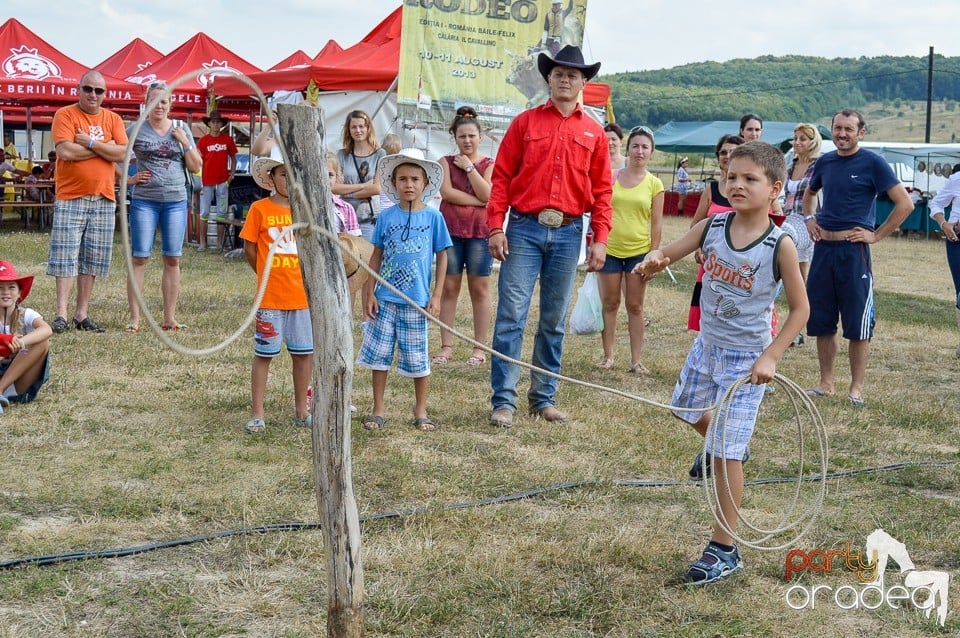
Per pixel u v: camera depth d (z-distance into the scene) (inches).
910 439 243.8
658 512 183.0
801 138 312.7
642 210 301.3
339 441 120.6
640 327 309.1
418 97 509.7
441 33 507.5
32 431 215.8
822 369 288.7
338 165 326.6
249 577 147.5
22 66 719.7
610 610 140.7
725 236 152.6
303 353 227.0
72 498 177.3
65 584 142.9
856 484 205.0
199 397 251.4
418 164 229.1
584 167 238.1
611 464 211.2
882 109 7618.1
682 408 151.5
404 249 228.5
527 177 237.3
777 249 147.9
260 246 221.3
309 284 119.4
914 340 399.5
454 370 301.9
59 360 283.4
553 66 236.1
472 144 303.9
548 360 247.9
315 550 157.9
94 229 327.6
